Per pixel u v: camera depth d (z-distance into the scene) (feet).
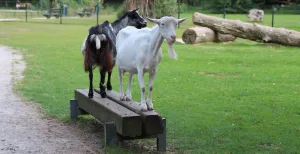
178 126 29.12
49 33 100.22
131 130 22.63
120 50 25.16
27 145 25.08
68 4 162.30
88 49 26.48
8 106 34.58
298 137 26.91
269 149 24.57
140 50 23.35
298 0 188.96
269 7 189.98
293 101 36.65
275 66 54.54
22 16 155.02
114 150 23.44
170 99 37.42
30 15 159.12
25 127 28.86
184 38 78.07
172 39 21.80
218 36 78.84
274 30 73.41
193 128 28.68
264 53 65.16
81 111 30.96
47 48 73.26
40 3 178.81
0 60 59.52
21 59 60.70
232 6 180.75
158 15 118.83
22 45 77.30
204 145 25.21
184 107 34.60
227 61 58.18
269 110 33.71
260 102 36.29
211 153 23.81
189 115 32.07
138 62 23.44
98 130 28.40
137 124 22.71
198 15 78.69
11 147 24.64
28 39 87.86
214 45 75.56
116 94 28.22
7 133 27.37
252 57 61.16
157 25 22.88
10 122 29.99
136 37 24.09
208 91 40.65
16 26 116.67
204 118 31.24
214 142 25.77
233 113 32.78
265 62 57.41
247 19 138.82
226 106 34.86
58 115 32.22
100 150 24.26
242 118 31.27
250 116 31.96
